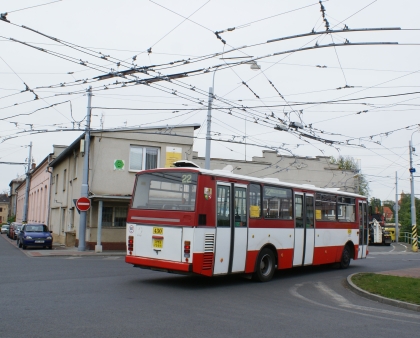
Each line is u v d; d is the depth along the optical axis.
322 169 40.69
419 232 52.09
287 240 14.83
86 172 24.97
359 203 19.80
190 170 11.90
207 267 11.68
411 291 11.97
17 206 82.12
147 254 12.16
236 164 35.91
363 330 8.01
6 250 27.25
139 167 27.59
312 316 8.97
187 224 11.52
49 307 8.62
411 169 38.12
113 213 26.73
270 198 14.23
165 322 7.75
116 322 7.59
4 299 9.31
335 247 17.64
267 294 11.54
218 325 7.73
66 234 30.30
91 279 12.70
